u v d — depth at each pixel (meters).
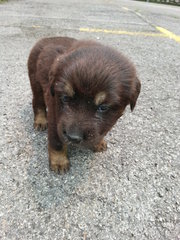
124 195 0.23
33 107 0.31
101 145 0.28
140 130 0.32
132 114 0.35
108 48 0.22
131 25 0.82
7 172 0.24
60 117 0.21
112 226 0.20
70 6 1.13
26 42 0.56
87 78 0.19
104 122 0.20
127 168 0.26
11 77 0.42
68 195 0.23
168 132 0.32
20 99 0.36
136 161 0.27
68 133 0.19
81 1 1.40
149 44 0.64
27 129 0.30
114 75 0.19
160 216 0.21
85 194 0.23
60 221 0.20
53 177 0.24
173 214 0.22
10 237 0.19
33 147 0.28
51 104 0.22
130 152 0.28
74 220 0.21
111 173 0.25
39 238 0.19
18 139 0.29
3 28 0.65
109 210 0.22
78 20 0.82
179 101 0.39
